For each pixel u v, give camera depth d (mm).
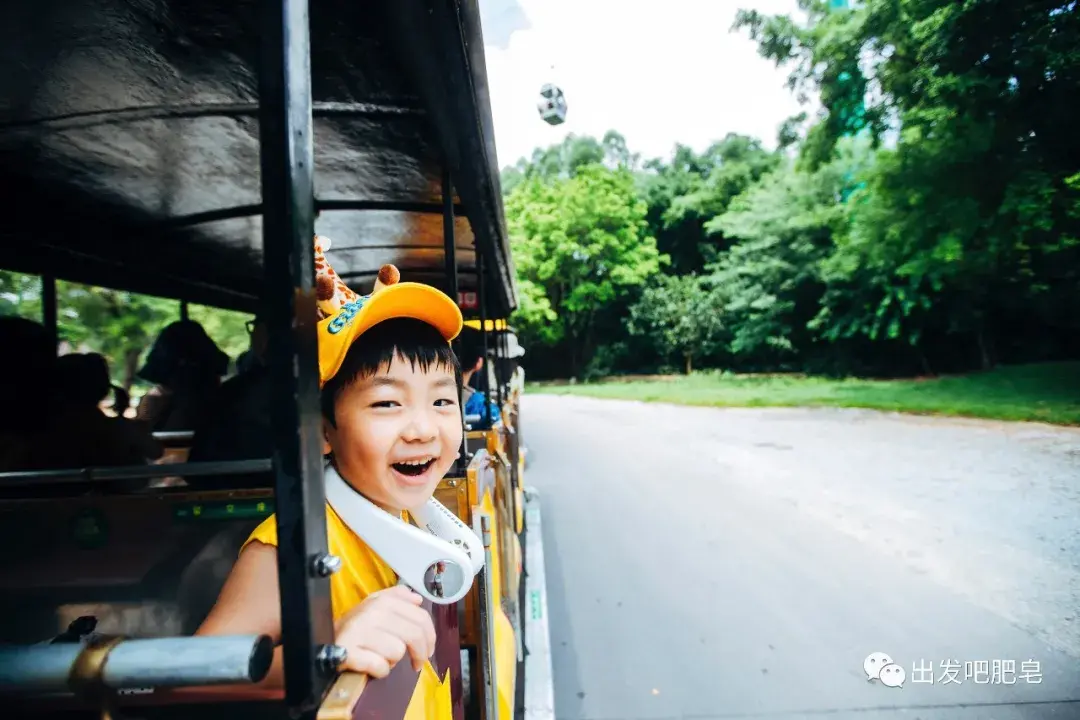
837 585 4617
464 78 1900
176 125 2197
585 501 7383
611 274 35969
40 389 2576
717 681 3430
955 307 19812
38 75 1803
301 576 725
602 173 36656
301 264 745
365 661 821
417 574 1051
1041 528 5559
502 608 2834
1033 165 13852
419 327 1188
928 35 13023
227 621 956
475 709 2336
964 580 4590
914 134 14742
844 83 15773
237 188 2910
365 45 1747
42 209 2928
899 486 7289
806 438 11375
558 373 41531
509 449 5047
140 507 2070
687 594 4586
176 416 3494
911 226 16469
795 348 29188
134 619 1979
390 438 1105
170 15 1507
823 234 25312
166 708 1079
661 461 9742
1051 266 16953
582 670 3598
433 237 3977
